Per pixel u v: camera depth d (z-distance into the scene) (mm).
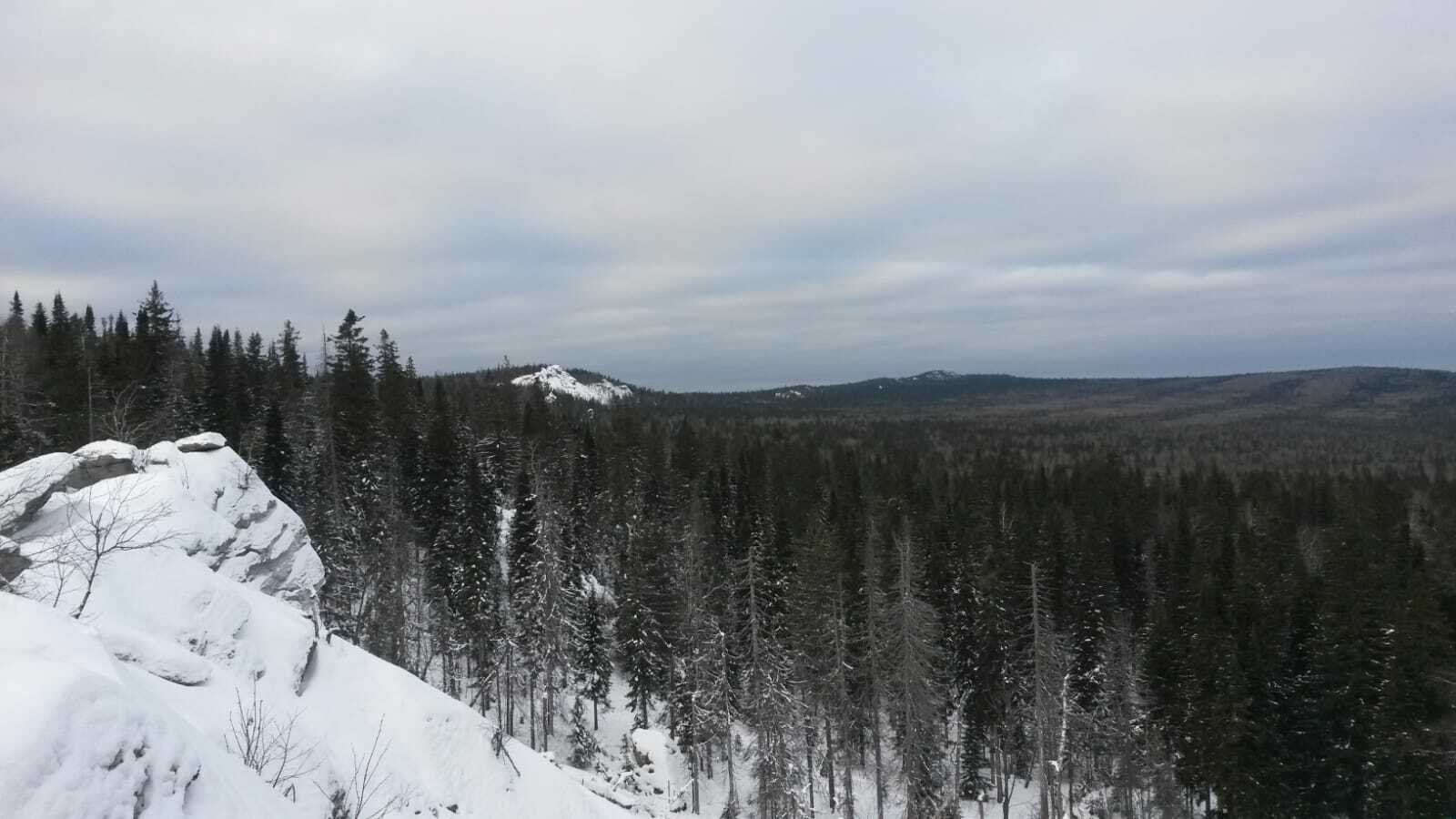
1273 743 36156
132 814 8305
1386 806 34094
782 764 31578
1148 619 48125
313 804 14508
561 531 53188
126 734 8836
